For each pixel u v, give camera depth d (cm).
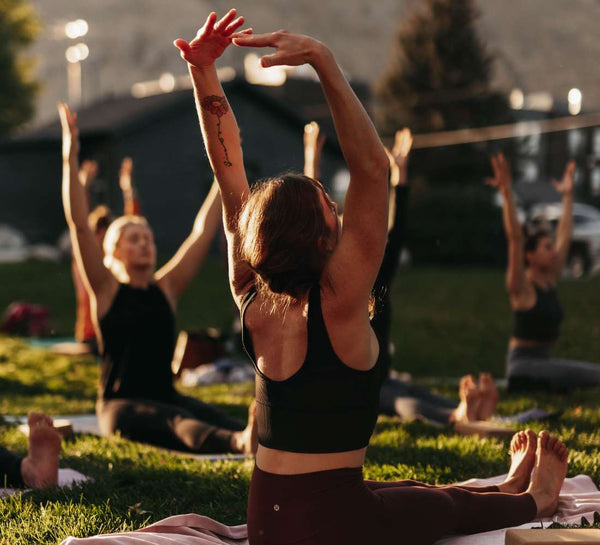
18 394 1057
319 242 289
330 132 3603
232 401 900
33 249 3462
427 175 4628
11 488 475
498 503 357
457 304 1967
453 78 4934
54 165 3700
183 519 371
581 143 5219
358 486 294
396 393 726
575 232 3117
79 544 330
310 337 286
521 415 683
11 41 5866
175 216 3447
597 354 1366
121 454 558
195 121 3491
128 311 603
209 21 317
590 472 496
